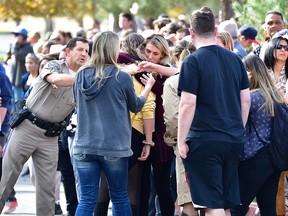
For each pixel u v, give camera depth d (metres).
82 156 16.56
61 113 18.61
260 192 17.33
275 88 17.11
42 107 18.52
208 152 15.52
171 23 28.83
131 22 35.75
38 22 80.12
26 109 18.64
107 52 16.52
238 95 15.97
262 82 17.03
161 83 18.22
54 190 19.02
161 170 18.69
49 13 71.06
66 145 20.56
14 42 36.31
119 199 16.83
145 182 18.72
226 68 15.80
